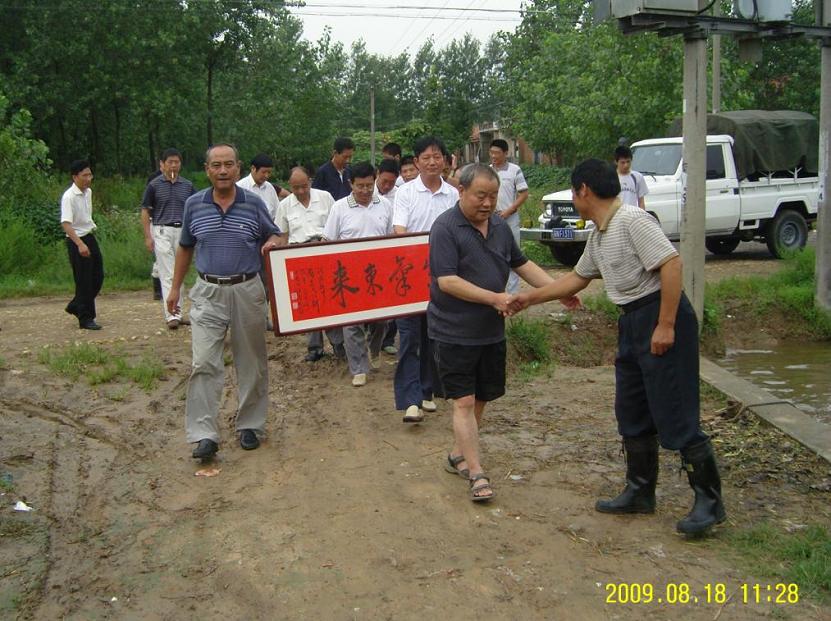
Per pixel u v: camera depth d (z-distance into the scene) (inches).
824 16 371.9
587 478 198.1
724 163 546.3
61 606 144.1
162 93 1202.6
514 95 1424.7
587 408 254.2
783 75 997.2
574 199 170.7
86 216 362.3
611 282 167.9
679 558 158.2
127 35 1169.4
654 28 323.9
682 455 166.1
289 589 149.1
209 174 206.4
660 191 519.8
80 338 344.8
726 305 418.3
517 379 290.7
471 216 179.2
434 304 185.8
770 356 376.2
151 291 508.7
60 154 1299.2
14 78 1126.4
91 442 226.8
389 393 268.8
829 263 408.8
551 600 144.3
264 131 1456.7
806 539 162.1
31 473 204.4
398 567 156.4
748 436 227.5
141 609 143.3
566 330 354.9
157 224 354.3
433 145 243.9
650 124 750.5
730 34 339.6
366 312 231.1
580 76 875.4
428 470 205.2
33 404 256.5
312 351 306.2
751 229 559.2
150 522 177.9
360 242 228.4
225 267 208.5
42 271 551.2
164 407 256.7
